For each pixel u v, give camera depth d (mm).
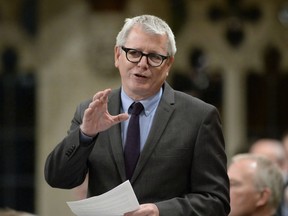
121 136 8461
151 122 8461
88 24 21469
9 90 22281
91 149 8133
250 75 21859
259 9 21672
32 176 22156
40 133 22031
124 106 8531
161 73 8289
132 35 8219
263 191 11000
